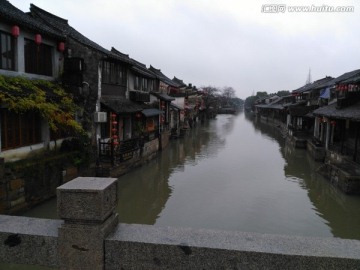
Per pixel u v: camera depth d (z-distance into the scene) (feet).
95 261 9.29
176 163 67.82
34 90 36.42
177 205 40.16
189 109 156.76
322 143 77.25
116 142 48.29
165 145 90.12
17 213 30.37
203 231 9.98
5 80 33.86
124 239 9.32
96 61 47.34
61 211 9.21
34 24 38.86
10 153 33.55
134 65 63.87
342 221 35.58
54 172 36.35
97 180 10.06
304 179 54.85
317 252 8.65
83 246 9.25
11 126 34.09
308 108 108.88
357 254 8.55
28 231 9.98
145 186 48.75
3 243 10.00
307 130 104.83
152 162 67.72
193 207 39.50
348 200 41.22
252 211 38.24
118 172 50.19
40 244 9.74
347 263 8.34
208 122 212.43
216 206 39.86
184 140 110.32
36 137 38.70
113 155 48.29
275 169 63.16
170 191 46.32
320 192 46.83
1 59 35.53
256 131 155.53
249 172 59.93
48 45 44.04
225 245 9.03
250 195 44.75
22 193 31.04
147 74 75.20
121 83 61.21
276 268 8.63
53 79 44.93
